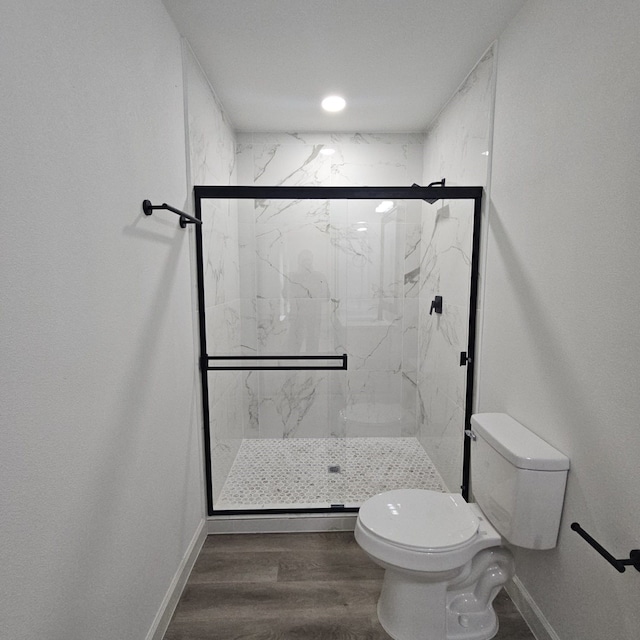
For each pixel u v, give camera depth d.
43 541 0.77
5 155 0.66
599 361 1.07
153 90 1.32
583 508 1.14
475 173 1.89
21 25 0.70
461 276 2.03
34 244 0.74
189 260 1.72
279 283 2.45
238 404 2.50
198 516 1.87
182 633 1.41
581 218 1.13
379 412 2.62
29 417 0.73
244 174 2.71
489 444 1.42
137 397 1.19
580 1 1.12
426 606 1.35
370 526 1.36
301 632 1.41
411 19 1.53
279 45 1.70
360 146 2.72
